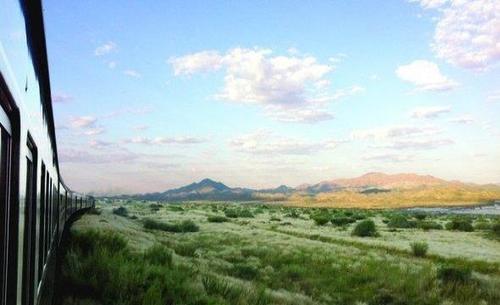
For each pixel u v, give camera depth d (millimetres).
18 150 3082
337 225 53875
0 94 2539
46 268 8312
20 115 3104
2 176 2752
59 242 14305
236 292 14070
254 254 25828
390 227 53750
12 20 3033
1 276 2797
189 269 15648
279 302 15102
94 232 16047
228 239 32344
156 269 13055
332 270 21422
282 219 66188
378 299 17375
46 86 5867
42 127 5863
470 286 18625
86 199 43906
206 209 103812
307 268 21859
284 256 24578
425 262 25594
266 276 19609
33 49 4328
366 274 20375
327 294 17734
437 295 17781
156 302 10492
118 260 12711
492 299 17766
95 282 10680
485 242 38000
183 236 33344
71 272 11148
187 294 12000
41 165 5707
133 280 11422
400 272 20812
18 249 3096
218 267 20281
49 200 8375
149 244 21016
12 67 2939
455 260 26984
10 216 3047
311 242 32562
